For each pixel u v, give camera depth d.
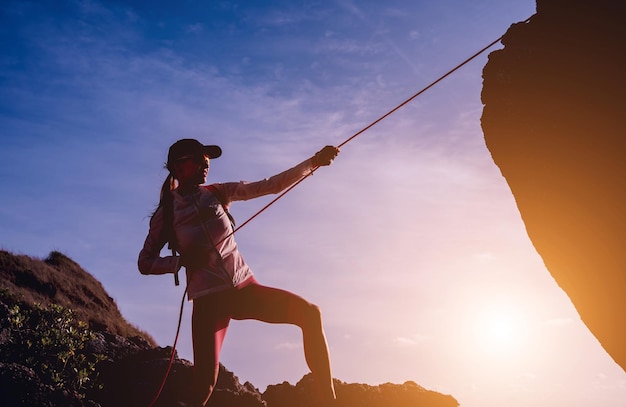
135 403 6.90
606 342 3.18
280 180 3.72
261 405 7.23
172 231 3.76
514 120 3.41
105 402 6.92
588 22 3.06
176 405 6.86
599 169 3.02
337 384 7.94
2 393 5.64
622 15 2.93
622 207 2.94
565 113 3.15
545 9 3.29
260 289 3.66
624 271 2.98
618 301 3.05
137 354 7.55
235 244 3.77
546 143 3.24
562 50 3.17
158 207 3.86
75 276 25.88
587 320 3.24
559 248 3.27
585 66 3.07
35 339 6.97
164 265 3.77
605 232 3.04
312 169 3.74
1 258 22.19
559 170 3.20
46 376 6.59
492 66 3.56
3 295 7.97
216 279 3.63
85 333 7.59
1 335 6.85
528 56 3.34
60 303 21.86
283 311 3.61
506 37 3.50
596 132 3.03
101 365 7.27
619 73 2.93
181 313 3.83
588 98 3.06
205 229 3.68
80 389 6.82
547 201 3.28
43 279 22.59
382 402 7.75
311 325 3.56
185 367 7.20
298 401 7.66
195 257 3.66
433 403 7.90
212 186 3.82
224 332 3.74
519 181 3.43
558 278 3.33
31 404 5.65
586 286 3.18
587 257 3.14
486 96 3.58
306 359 3.56
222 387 7.41
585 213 3.11
